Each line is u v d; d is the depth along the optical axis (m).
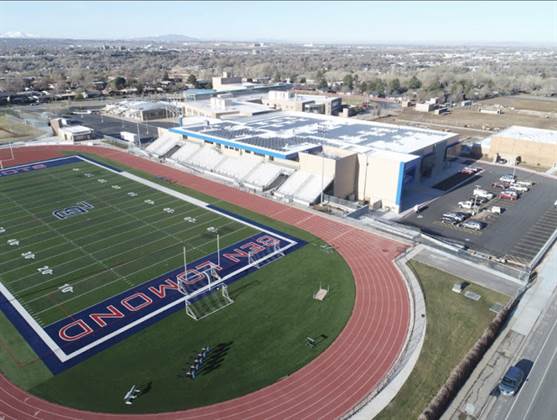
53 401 28.31
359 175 66.50
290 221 56.84
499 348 34.47
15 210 58.69
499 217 60.59
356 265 46.25
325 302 39.53
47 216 56.94
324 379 30.66
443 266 46.28
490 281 43.50
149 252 47.75
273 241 51.12
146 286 41.28
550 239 52.88
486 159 91.00
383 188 63.50
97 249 48.22
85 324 35.78
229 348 33.44
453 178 77.94
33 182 70.31
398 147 71.69
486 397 29.58
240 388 29.67
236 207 61.16
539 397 29.62
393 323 36.81
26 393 28.86
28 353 32.47
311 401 28.80
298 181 65.62
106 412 27.56
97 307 38.00
